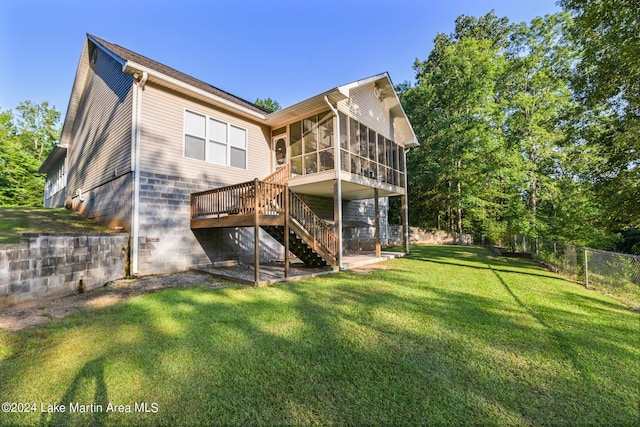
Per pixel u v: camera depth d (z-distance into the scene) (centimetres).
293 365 286
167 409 219
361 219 1527
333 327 388
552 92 1745
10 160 2023
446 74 2138
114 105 852
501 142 1898
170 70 966
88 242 593
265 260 1034
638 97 806
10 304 454
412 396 237
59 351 312
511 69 1880
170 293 556
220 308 466
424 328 385
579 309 476
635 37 737
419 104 2314
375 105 1151
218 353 310
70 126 1340
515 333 371
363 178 1015
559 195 1692
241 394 238
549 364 293
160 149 774
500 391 246
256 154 1023
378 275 766
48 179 2036
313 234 800
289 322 405
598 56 887
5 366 279
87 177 1078
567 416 217
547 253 966
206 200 785
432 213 2512
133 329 375
